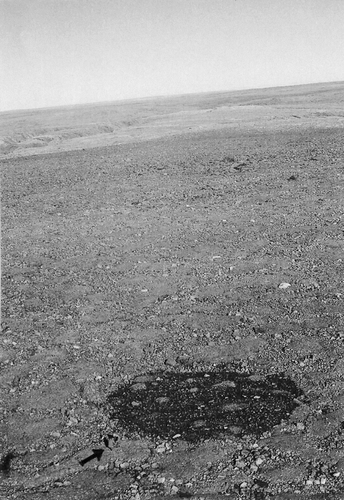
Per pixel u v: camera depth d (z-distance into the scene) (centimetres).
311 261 731
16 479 373
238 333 553
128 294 667
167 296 653
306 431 401
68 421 432
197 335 555
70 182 1430
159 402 448
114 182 1384
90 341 558
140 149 1939
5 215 1136
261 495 345
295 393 449
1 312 638
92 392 470
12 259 832
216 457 381
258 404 437
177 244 846
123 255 814
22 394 473
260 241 830
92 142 2473
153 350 532
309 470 363
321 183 1181
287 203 1045
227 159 1553
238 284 672
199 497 347
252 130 2272
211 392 458
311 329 548
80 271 760
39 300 668
